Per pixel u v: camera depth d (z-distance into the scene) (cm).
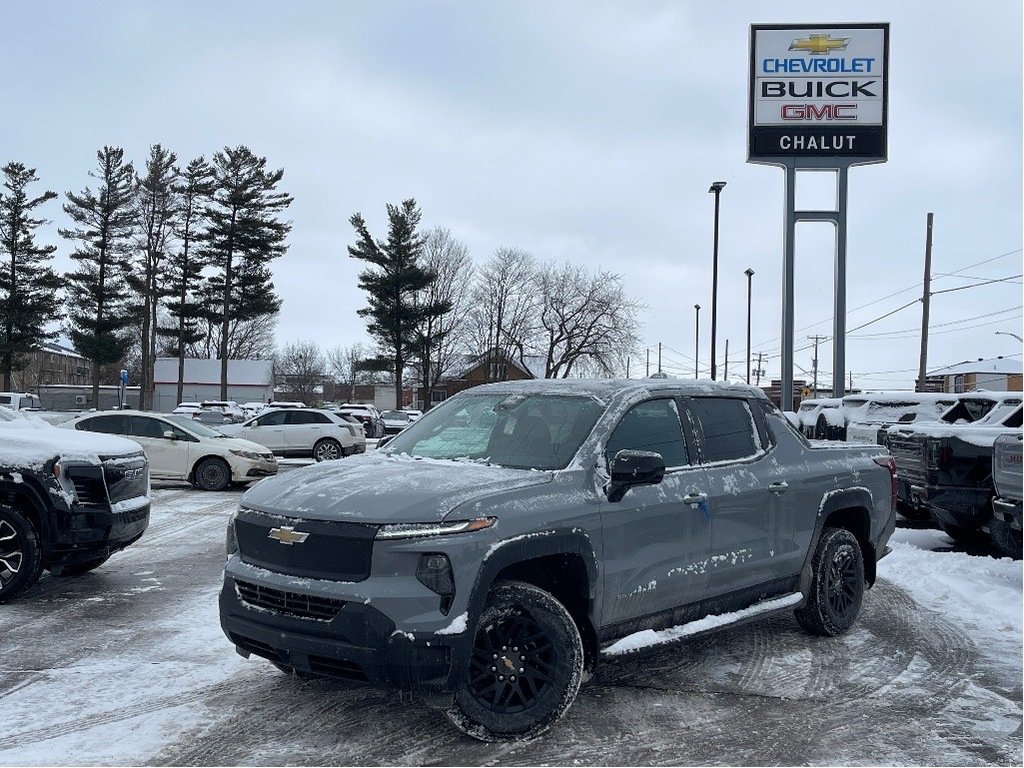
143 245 5766
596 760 424
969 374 6444
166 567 887
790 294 2289
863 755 434
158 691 510
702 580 526
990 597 754
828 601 631
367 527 415
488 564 416
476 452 520
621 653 480
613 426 511
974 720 482
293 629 422
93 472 745
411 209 5559
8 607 712
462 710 424
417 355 5834
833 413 1966
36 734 446
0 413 819
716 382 611
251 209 5631
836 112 2264
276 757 423
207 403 4947
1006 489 833
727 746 443
